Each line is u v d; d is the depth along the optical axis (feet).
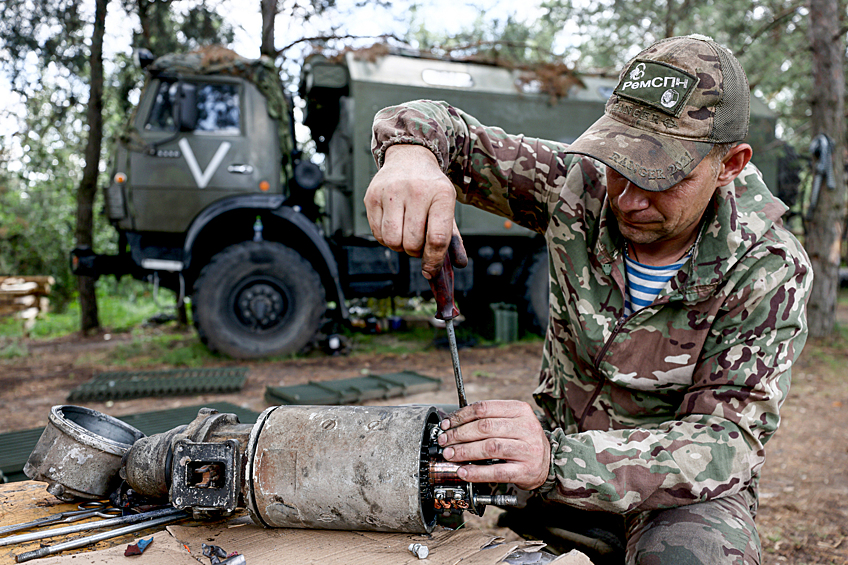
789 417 12.79
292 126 19.38
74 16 22.04
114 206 16.89
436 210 3.19
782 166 23.04
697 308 3.87
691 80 3.48
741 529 3.53
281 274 17.87
